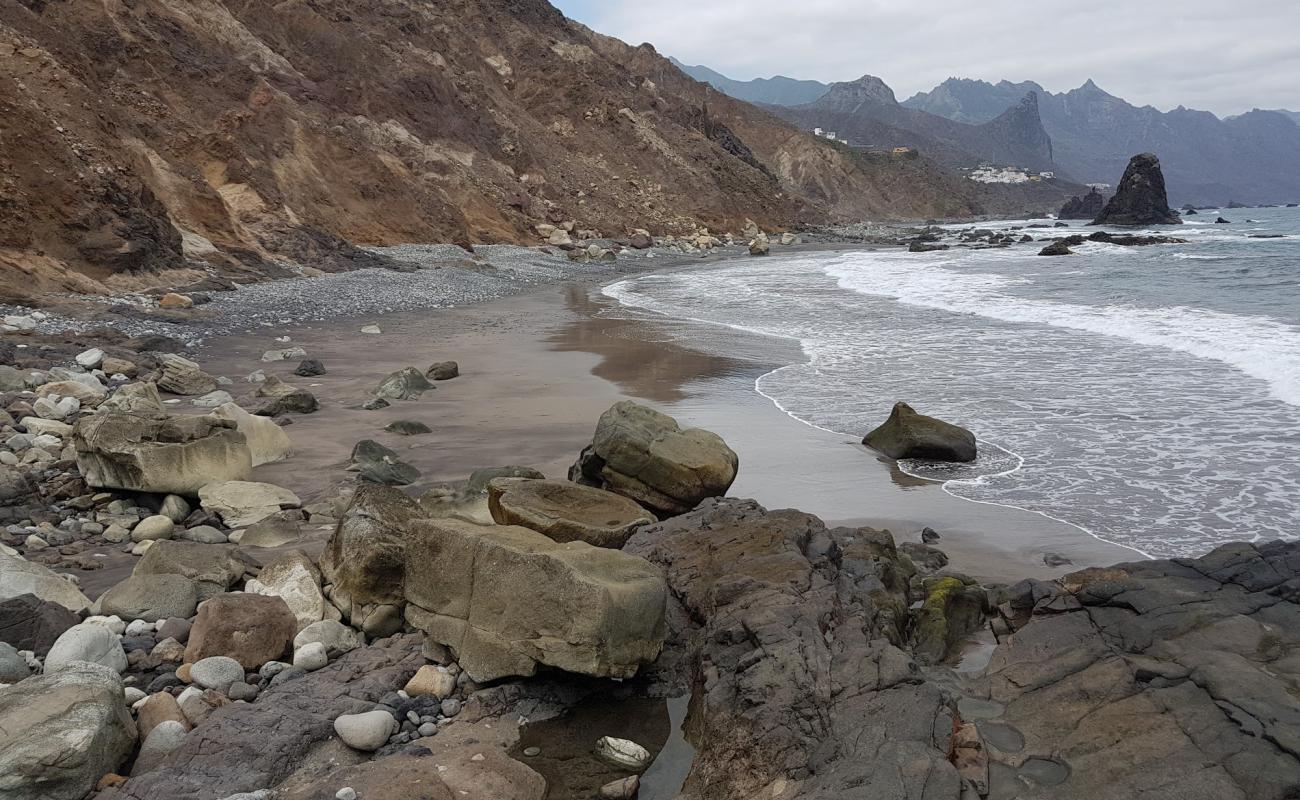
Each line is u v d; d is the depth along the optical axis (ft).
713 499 27.73
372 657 18.86
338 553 21.36
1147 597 19.39
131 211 73.51
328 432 39.01
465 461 35.12
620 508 26.35
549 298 98.02
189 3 129.80
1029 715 16.14
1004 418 41.68
